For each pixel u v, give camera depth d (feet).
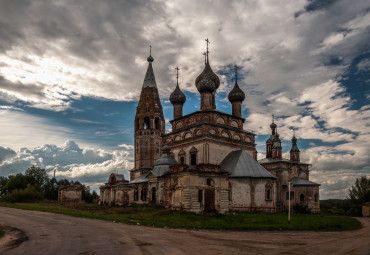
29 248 57.41
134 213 141.69
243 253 55.98
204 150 181.88
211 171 141.69
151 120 289.12
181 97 232.73
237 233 85.15
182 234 77.77
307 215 169.48
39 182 390.63
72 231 79.56
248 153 204.13
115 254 51.85
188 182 134.41
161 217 119.55
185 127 197.57
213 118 193.47
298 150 289.53
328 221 127.54
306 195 234.79
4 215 125.70
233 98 222.89
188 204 132.36
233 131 201.05
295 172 269.03
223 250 58.18
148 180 195.11
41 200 260.62
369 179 311.68
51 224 95.40
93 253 52.65
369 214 216.74
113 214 131.13
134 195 219.20
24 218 114.11
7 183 360.69
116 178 258.57
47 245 60.23
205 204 137.49
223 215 138.00
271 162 261.03
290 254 56.70
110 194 253.85
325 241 75.20
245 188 172.04
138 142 284.41
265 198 174.60
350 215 235.61
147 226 92.99
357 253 59.52
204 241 68.03
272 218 130.72
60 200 286.66
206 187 139.23
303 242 72.23
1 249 57.26
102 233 75.66
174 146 204.74
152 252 53.78
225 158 189.57
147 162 280.10
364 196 277.23
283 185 250.57
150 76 307.37
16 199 246.88
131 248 57.00
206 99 201.26
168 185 146.10
